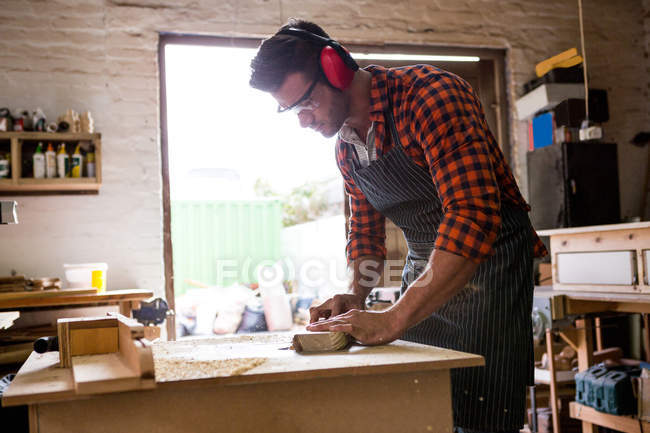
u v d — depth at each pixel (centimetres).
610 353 302
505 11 432
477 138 117
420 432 100
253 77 130
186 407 90
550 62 399
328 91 131
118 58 372
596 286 258
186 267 625
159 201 374
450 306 139
